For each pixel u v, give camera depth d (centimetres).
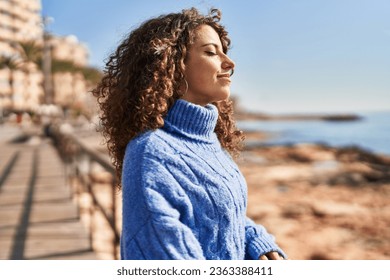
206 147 110
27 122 3197
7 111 3784
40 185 827
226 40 123
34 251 432
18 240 471
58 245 452
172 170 100
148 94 106
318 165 2262
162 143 102
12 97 5350
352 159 2702
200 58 112
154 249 92
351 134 7481
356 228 815
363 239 736
